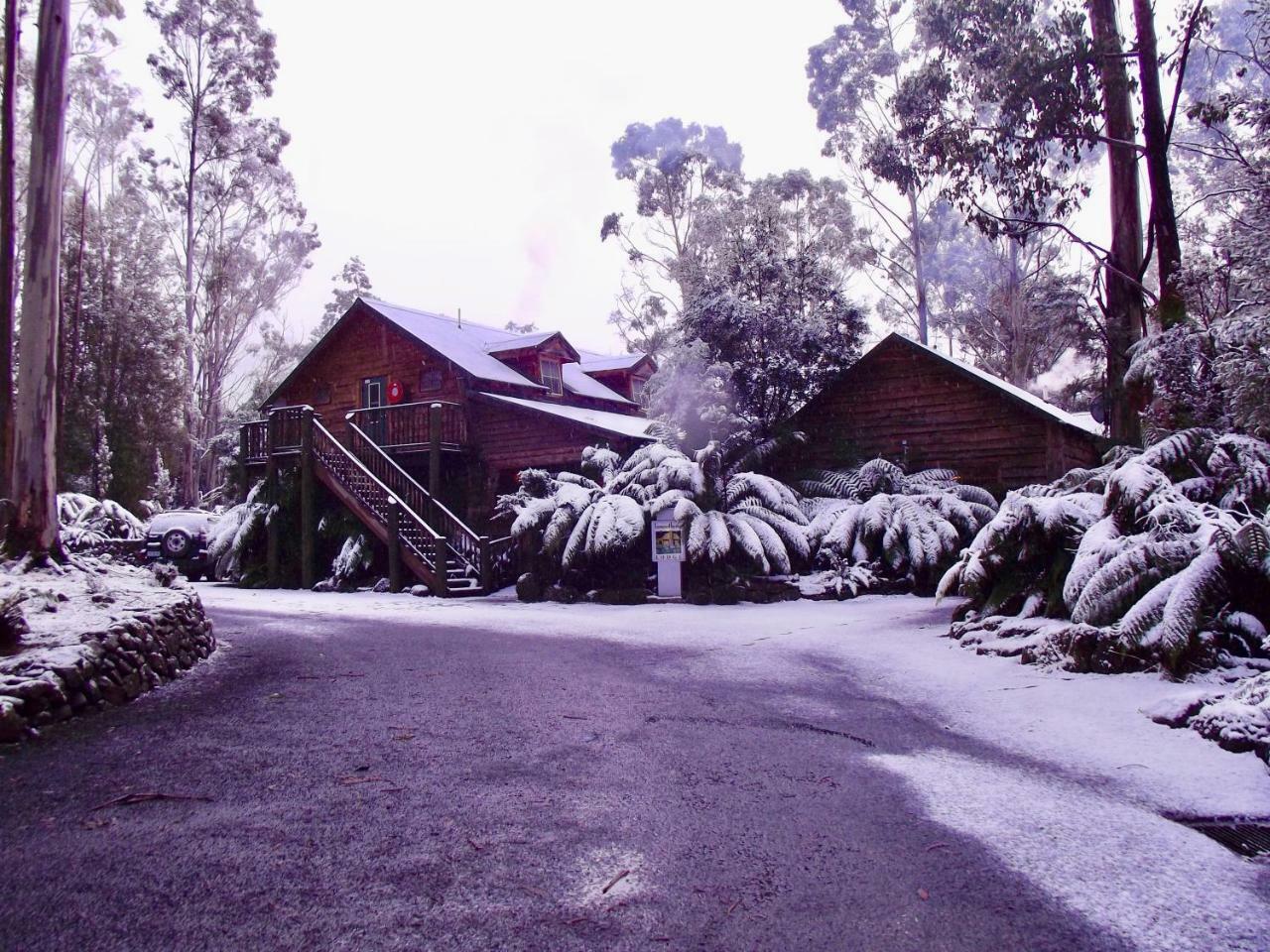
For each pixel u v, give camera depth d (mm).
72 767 4609
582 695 6691
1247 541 6746
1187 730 5359
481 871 3312
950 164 15711
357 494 18797
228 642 9406
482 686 6957
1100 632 7070
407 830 3730
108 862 3352
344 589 18141
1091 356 15227
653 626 11352
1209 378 10539
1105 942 2812
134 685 6457
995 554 9156
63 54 9109
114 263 35250
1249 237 10711
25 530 8531
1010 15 14914
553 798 4188
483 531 21141
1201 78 20016
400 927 2846
